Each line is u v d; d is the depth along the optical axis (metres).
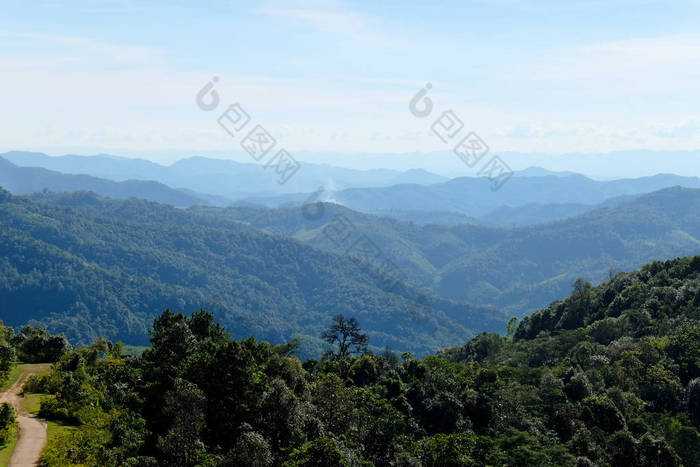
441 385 81.38
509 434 73.56
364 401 69.19
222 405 55.53
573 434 77.44
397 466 57.94
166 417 55.56
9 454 48.72
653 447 74.19
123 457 49.03
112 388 62.28
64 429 54.75
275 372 67.44
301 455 49.47
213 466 48.03
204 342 66.69
